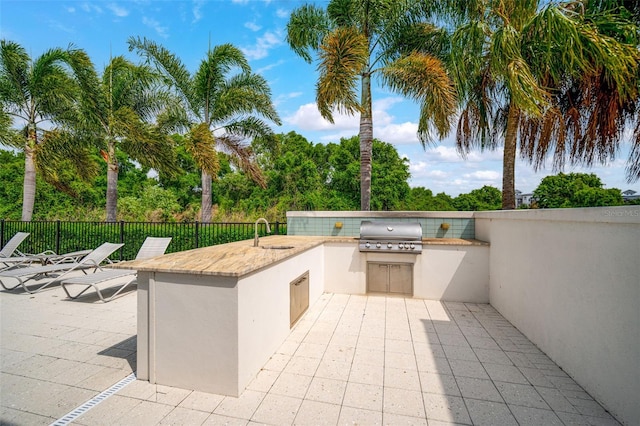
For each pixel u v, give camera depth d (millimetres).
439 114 6668
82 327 4180
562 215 2996
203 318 2652
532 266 3719
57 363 3166
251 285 2846
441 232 6172
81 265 6383
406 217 6328
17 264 8078
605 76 4355
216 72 11375
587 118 5156
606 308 2410
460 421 2311
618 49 4027
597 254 2520
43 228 9984
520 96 4734
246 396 2611
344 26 8297
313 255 5180
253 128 11594
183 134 11617
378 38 8352
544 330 3430
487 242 5379
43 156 10328
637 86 4281
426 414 2391
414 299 5555
